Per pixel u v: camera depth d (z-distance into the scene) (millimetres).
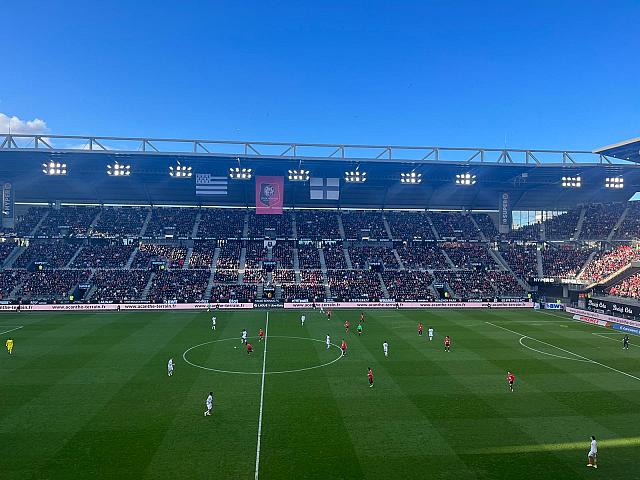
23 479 21297
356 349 46969
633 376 38312
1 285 77312
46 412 29312
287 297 79125
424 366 40750
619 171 84875
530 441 25797
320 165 81000
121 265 85875
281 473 22031
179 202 101125
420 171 84562
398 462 23250
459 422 28328
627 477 22031
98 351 45094
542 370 39844
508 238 100375
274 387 34625
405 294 82188
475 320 66375
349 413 29578
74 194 95875
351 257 93750
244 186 94438
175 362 41250
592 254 91875
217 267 87312
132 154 73062
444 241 100062
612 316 65062
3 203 89438
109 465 22625
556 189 99750
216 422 27922
